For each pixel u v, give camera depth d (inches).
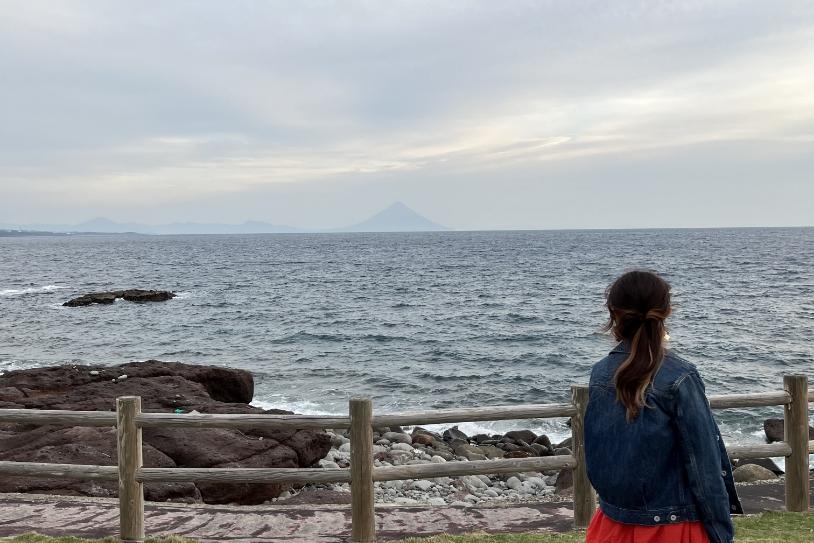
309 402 781.3
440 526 237.5
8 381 553.6
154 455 345.7
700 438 98.0
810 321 1352.1
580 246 5693.9
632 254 4202.8
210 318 1553.9
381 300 1887.3
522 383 884.0
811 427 570.3
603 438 104.0
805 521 230.2
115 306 1803.6
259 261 4205.2
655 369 101.3
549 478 476.4
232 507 261.9
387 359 1045.8
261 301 1903.3
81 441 363.9
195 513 253.8
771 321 1359.5
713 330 1251.8
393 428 621.3
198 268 3582.7
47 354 1122.7
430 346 1153.4
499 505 262.5
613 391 104.6
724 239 7126.0
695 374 101.9
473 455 534.9
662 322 104.7
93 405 455.8
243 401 608.4
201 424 217.0
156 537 223.8
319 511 256.4
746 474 383.6
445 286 2294.5
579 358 1032.2
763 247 5039.4
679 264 3176.7
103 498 272.8
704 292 1921.8
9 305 1852.9
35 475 224.1
